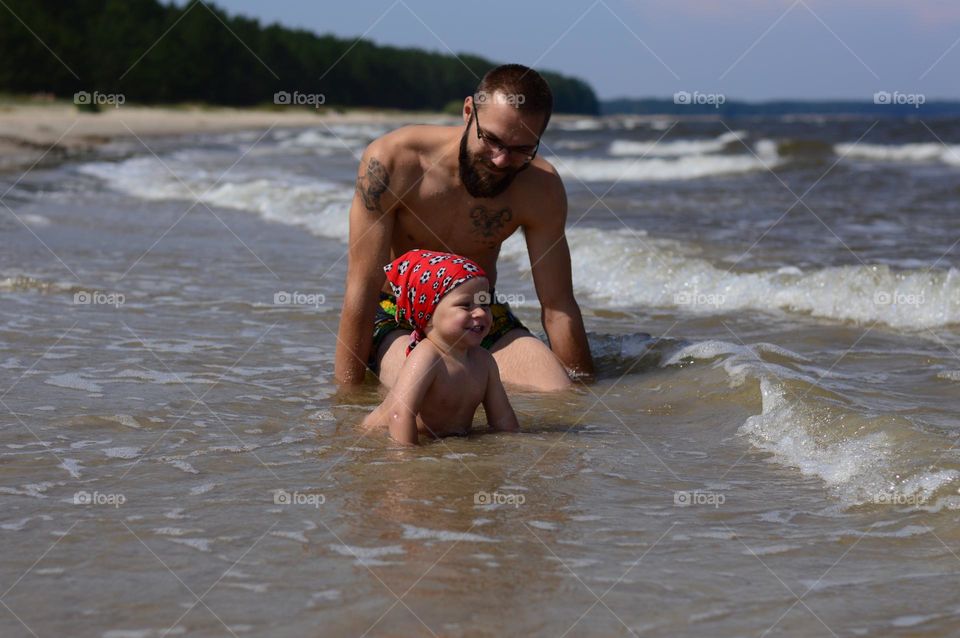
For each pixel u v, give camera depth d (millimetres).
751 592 2373
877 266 6520
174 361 4879
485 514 2914
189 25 64875
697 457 3496
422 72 82375
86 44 57500
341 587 2385
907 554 2592
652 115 121625
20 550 2600
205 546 2637
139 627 2174
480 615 2238
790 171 20125
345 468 3340
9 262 7793
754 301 6555
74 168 19328
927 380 4508
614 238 8406
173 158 24125
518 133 4164
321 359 5000
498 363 4652
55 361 4793
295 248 9211
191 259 8328
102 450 3492
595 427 3918
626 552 2629
